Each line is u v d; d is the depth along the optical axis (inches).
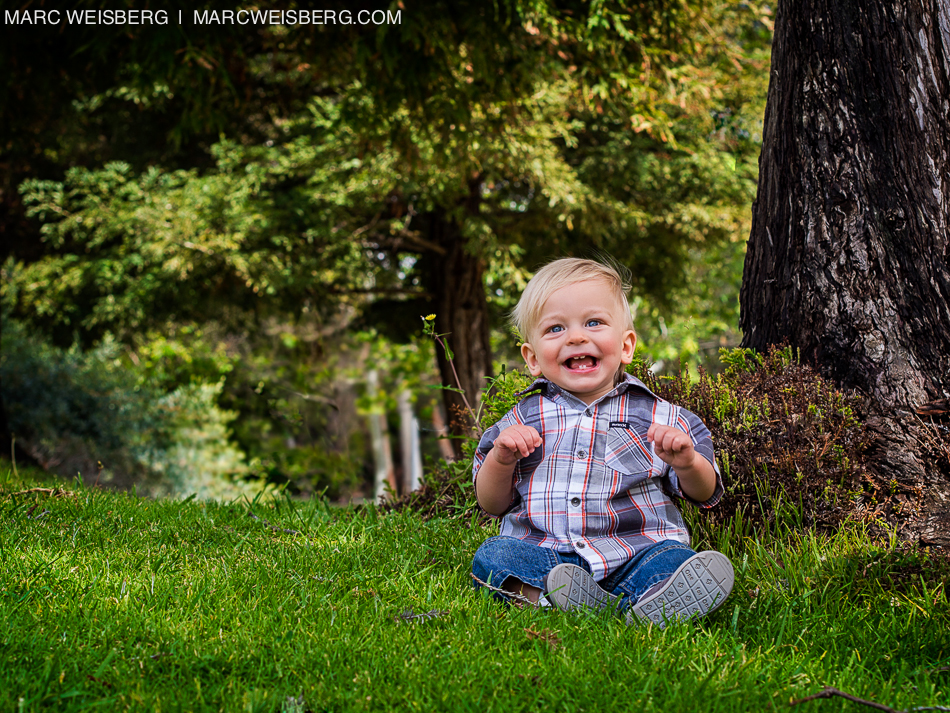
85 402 426.3
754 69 424.2
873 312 130.0
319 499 163.5
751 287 151.2
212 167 496.7
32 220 513.7
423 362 758.5
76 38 247.1
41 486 153.0
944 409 123.0
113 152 484.7
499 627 82.4
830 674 73.1
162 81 241.8
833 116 134.1
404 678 68.6
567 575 85.7
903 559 103.8
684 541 96.0
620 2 251.1
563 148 459.2
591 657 73.7
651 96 291.3
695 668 73.2
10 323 432.1
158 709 61.7
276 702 63.4
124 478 432.8
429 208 420.8
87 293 490.9
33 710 60.6
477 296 475.2
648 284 537.3
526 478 98.3
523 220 464.4
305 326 723.4
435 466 162.7
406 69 245.3
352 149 400.2
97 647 72.7
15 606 80.8
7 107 297.3
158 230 408.2
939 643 82.4
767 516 120.1
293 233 443.8
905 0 127.3
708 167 439.8
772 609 93.7
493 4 234.5
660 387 135.5
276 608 85.4
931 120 126.3
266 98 422.6
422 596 92.7
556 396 100.0
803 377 130.1
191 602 86.0
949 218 125.8
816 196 136.0
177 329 582.2
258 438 693.9
